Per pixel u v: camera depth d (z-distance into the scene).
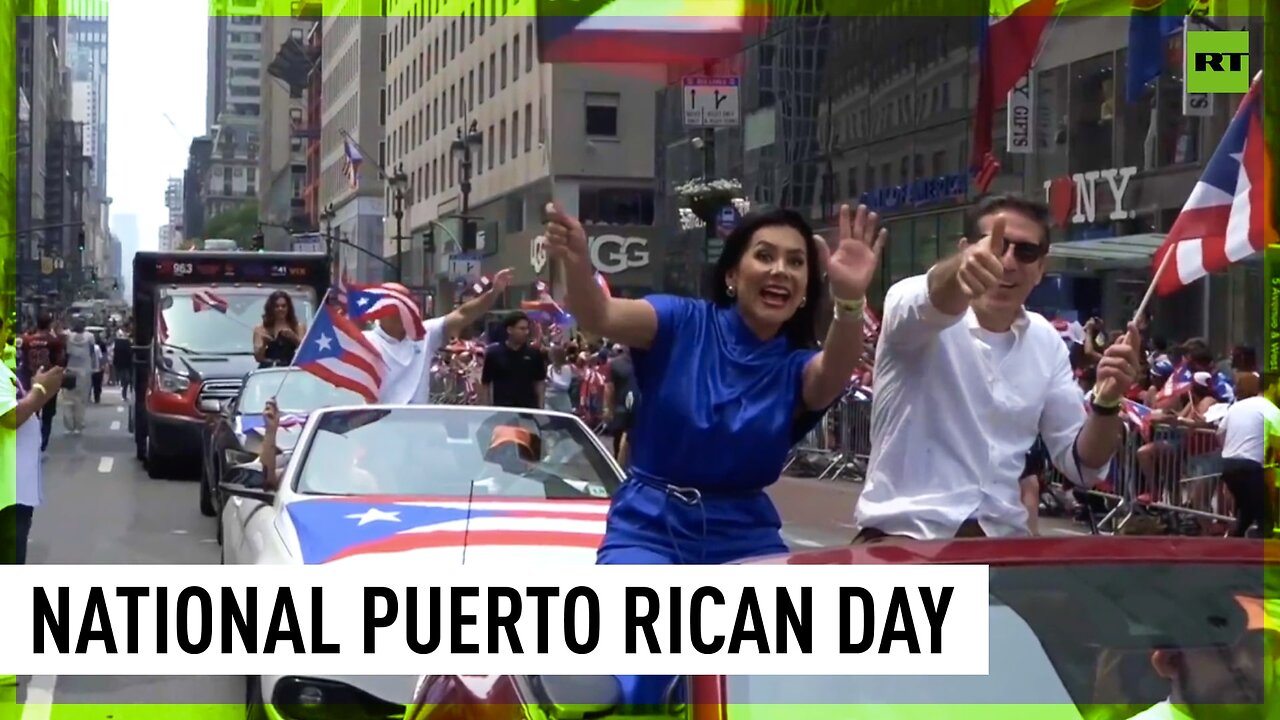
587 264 4.29
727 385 4.39
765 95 33.88
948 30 26.95
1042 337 4.97
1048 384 4.96
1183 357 15.01
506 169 45.09
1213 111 19.22
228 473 7.41
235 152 111.75
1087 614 3.55
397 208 49.84
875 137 30.41
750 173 34.19
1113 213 22.30
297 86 85.62
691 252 36.16
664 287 38.66
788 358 4.47
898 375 4.87
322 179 74.00
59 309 58.19
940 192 27.41
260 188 101.25
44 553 12.79
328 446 7.30
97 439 27.92
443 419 7.59
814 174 32.84
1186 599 3.59
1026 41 19.12
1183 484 13.31
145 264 22.17
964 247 4.92
